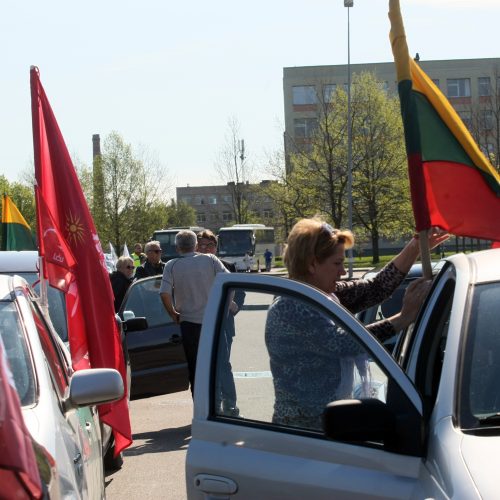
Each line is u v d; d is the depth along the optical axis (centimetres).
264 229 6131
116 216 6925
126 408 636
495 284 360
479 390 321
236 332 387
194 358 923
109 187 6925
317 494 333
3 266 824
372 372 349
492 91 5303
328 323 354
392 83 9094
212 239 1055
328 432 316
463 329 342
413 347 398
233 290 379
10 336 426
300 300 363
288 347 362
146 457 856
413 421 317
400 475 316
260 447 357
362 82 5066
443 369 335
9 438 247
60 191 646
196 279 918
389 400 325
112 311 643
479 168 473
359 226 5456
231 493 355
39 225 625
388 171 5066
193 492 366
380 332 438
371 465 324
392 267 490
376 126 5028
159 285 1077
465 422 312
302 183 5175
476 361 330
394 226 5269
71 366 533
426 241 428
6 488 259
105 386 407
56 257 624
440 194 476
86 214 648
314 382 358
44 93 652
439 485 289
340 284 491
